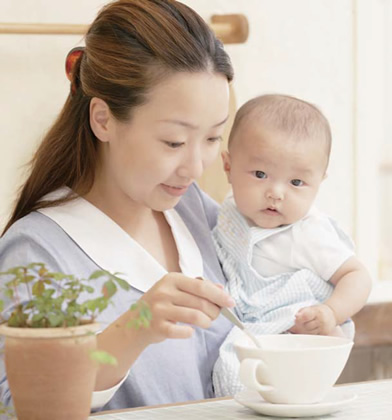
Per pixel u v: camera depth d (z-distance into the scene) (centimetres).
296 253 173
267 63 272
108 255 152
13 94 231
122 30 145
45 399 92
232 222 177
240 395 118
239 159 174
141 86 139
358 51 291
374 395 121
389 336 260
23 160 232
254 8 268
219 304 115
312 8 280
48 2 236
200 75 138
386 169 396
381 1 297
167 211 169
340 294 167
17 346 92
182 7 147
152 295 116
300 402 111
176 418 109
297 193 172
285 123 172
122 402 148
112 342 122
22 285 137
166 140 140
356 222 294
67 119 160
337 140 289
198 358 159
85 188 161
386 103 370
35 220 153
